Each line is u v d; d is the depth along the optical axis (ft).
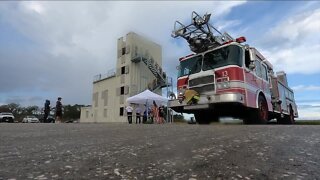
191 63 31.09
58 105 63.36
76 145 8.86
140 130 17.04
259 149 7.58
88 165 5.39
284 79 42.01
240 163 5.59
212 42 29.91
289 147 7.93
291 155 6.55
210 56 29.43
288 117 41.91
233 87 26.55
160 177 4.41
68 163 5.60
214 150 7.46
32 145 8.93
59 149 7.86
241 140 9.99
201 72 29.37
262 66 33.06
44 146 8.62
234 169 5.04
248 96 27.71
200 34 30.78
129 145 8.75
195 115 34.06
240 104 26.50
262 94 31.42
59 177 4.39
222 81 27.43
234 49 27.84
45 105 65.16
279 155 6.56
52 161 5.83
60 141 10.23
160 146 8.42
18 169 5.00
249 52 29.43
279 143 8.92
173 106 31.37
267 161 5.81
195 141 9.80
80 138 11.53
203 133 13.70
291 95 45.01
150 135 12.73
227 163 5.60
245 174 4.66
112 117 150.20
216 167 5.21
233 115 31.01
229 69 27.17
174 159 6.06
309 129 15.97
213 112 31.76
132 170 4.93
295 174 4.65
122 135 12.95
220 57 28.50
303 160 5.90
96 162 5.71
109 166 5.29
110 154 6.82
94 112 166.71
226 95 26.35
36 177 4.37
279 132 13.70
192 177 4.43
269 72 35.35
